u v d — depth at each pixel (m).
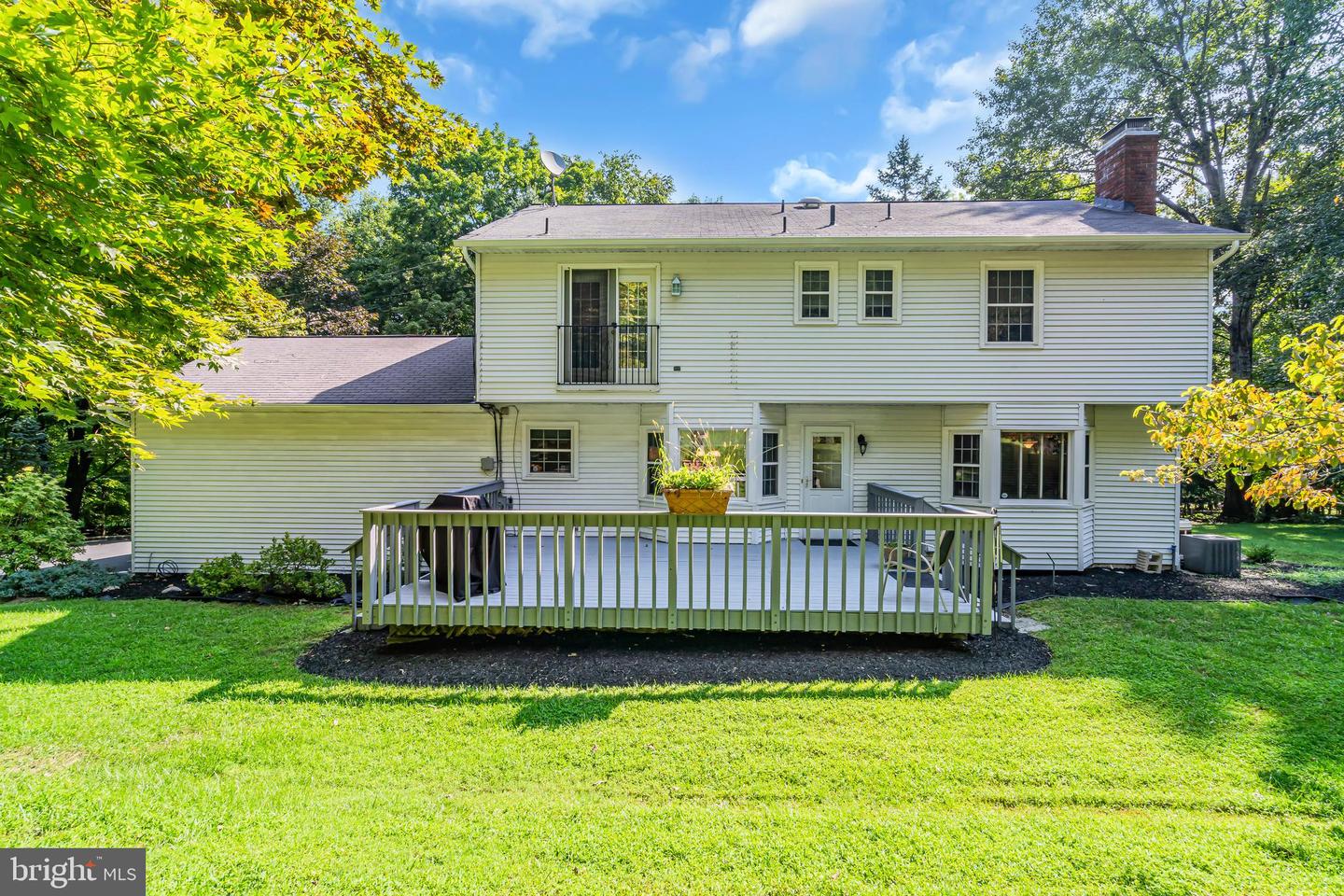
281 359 11.54
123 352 4.56
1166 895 2.60
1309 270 13.46
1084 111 19.38
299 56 4.00
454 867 2.77
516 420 10.02
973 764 3.73
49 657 5.63
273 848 2.87
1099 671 5.23
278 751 3.86
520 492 10.06
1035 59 20.47
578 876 2.73
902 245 8.82
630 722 4.29
